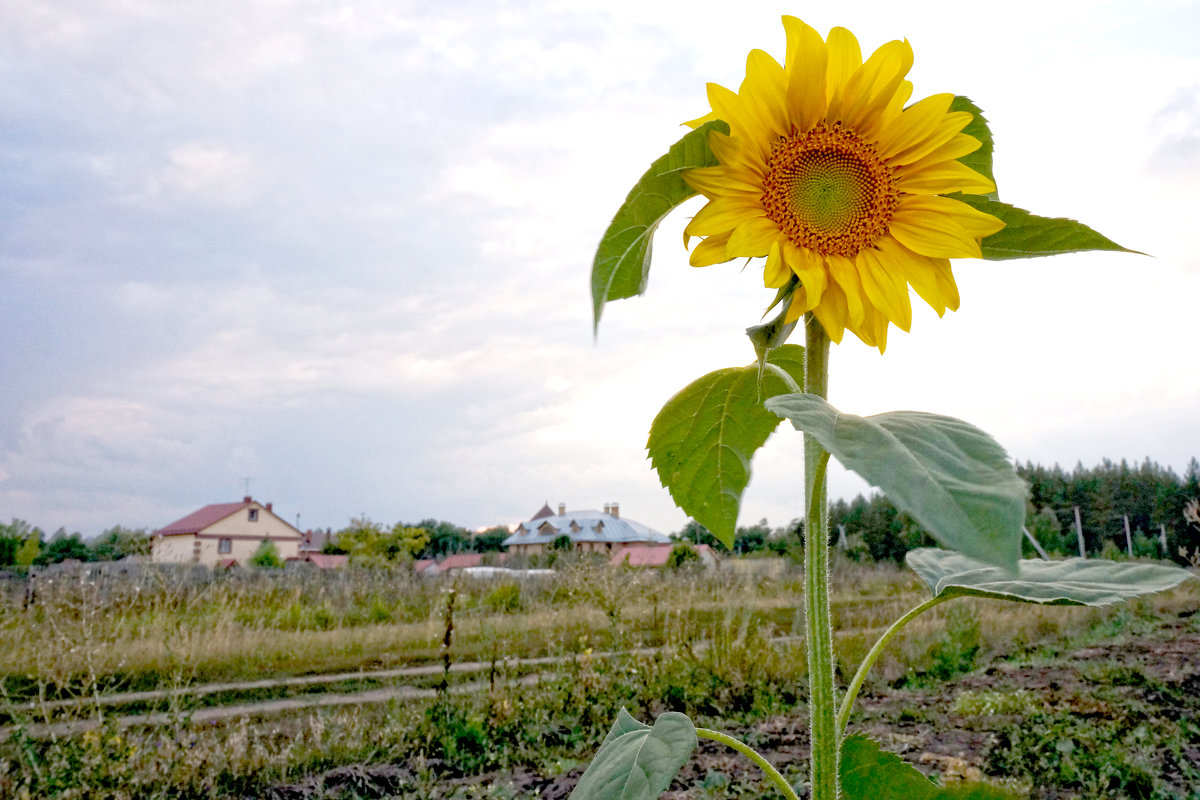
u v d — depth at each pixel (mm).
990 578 1277
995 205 1245
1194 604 17609
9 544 29984
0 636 9570
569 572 15711
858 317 1230
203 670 11234
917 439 838
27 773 5945
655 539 80250
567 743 7523
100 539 38375
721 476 1708
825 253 1264
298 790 6207
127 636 11812
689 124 1303
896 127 1277
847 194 1268
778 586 20016
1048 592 1174
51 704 7664
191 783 6238
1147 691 8172
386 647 13875
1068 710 7227
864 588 26297
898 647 11547
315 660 12758
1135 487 58719
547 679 9461
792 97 1274
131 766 6234
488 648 13320
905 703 8477
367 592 20375
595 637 12992
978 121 1391
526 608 17250
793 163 1266
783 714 8258
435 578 22281
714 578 18266
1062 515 58219
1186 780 5363
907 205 1284
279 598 17875
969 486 759
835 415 907
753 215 1251
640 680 8906
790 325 1289
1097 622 14812
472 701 8328
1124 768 5332
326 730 7832
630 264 1271
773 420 1640
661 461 1713
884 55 1295
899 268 1268
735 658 9516
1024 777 5441
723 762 6414
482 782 6344
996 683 9336
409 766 6766
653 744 1144
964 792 1229
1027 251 1275
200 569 18766
